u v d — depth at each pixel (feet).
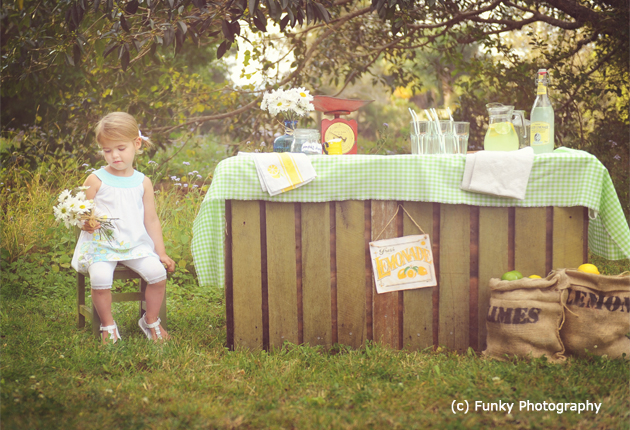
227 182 9.96
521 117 10.95
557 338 9.17
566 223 9.95
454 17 22.77
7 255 15.53
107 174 10.78
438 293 10.23
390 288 10.21
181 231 16.44
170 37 13.85
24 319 12.19
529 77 23.39
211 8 14.37
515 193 9.66
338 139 10.97
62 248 16.19
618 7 19.74
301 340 10.37
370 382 8.59
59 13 16.97
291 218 10.18
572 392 8.07
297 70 23.48
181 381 8.61
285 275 10.26
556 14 23.81
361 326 10.34
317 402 7.89
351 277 10.27
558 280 9.32
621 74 22.31
